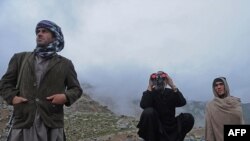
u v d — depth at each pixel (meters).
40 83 2.40
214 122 3.87
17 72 2.52
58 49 2.53
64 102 2.40
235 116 3.81
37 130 2.32
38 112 2.35
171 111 3.71
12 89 2.43
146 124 3.58
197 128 11.55
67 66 2.53
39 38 2.45
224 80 4.00
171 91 3.71
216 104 3.92
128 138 10.48
